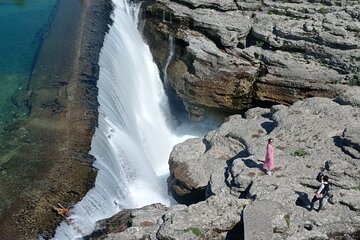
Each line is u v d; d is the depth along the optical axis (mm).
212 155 40156
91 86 43125
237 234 29625
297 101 45656
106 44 48719
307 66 47938
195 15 51219
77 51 47969
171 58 51719
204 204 30938
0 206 31859
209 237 29469
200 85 49188
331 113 40844
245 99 49062
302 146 37406
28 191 33062
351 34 47219
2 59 49625
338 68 47438
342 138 36938
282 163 35594
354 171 33219
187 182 38719
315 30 47938
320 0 51000
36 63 46344
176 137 50969
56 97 41938
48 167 35094
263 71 48562
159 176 43812
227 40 49375
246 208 29297
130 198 38719
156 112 52000
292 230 29203
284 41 48906
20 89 44781
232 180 35250
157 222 32375
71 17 54750
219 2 51781
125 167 40406
